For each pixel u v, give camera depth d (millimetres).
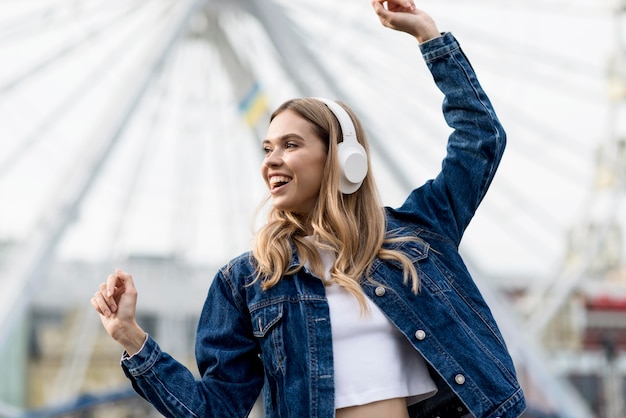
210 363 4004
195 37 20375
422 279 3953
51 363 41375
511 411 3846
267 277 3977
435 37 4238
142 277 37000
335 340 3875
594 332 45062
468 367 3855
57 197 15930
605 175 22594
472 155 4141
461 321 3926
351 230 3994
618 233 38875
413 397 3982
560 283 24797
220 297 4070
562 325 44375
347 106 4254
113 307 3879
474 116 4164
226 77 20328
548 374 19734
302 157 4090
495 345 3941
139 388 3918
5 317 15281
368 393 3830
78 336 36688
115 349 42344
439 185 4160
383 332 3904
